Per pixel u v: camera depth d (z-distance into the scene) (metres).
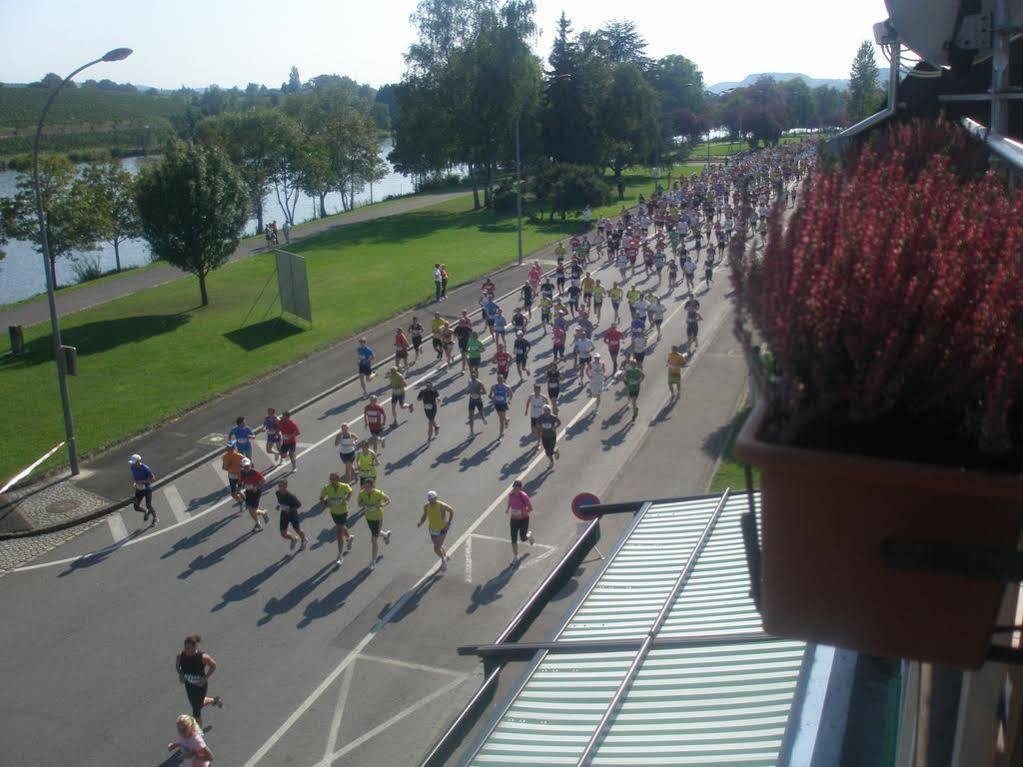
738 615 7.63
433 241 55.94
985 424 1.87
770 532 2.15
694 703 6.49
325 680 13.48
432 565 16.59
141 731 12.66
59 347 21.12
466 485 19.92
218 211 37.69
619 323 33.31
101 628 15.17
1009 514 1.91
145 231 38.12
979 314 1.94
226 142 68.00
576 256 42.22
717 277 40.44
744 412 23.31
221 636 14.70
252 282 44.25
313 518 18.77
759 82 128.00
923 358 1.95
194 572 16.83
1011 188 3.53
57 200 50.44
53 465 22.08
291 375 28.81
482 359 29.55
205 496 20.25
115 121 167.75
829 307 2.05
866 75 86.56
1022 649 2.10
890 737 5.23
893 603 2.09
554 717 6.89
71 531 18.89
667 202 59.38
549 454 20.61
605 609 8.42
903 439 2.04
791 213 2.56
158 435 24.05
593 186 63.22
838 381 2.04
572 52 76.50
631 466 20.41
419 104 69.75
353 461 20.50
